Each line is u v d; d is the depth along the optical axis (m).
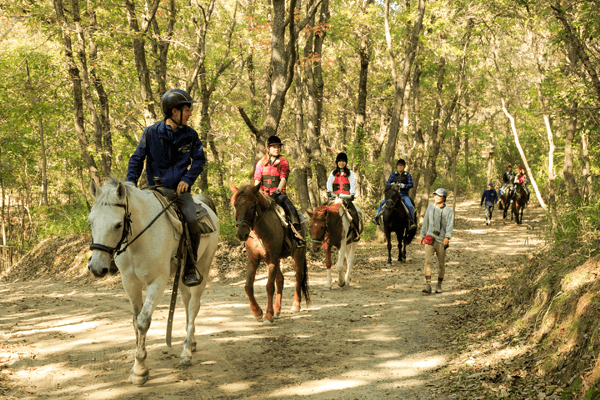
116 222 4.31
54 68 15.75
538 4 10.54
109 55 14.93
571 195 11.06
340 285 10.55
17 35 15.73
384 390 4.95
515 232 20.33
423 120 25.73
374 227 20.05
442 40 20.25
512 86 19.52
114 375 5.32
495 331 6.35
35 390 4.88
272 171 7.86
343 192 10.75
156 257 4.81
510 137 35.84
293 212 7.92
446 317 7.89
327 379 5.27
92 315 8.68
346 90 28.05
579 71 11.15
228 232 14.62
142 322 4.73
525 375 4.79
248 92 27.73
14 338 7.00
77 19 13.64
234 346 6.39
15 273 16.62
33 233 25.81
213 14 21.70
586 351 4.41
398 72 23.88
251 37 19.11
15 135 23.34
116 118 16.73
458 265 13.37
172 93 5.19
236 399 4.73
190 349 5.78
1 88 15.43
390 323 7.66
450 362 5.65
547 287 6.07
